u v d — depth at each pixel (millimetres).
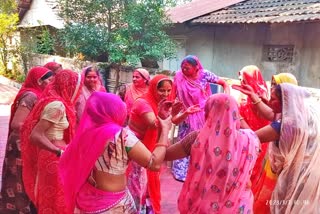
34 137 3039
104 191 2422
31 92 3639
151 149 3555
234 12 10609
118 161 2408
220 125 2393
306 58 8852
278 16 8773
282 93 2844
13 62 16953
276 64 9617
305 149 2773
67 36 10695
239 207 2455
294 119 2760
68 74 3258
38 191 3221
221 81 5320
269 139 2855
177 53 11633
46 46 14969
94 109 2445
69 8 10695
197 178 2465
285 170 2848
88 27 10445
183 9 12375
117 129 2398
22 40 17438
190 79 5148
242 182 2443
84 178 2398
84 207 2426
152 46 9664
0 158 6031
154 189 3812
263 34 9883
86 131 2426
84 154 2400
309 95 2916
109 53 10266
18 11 19266
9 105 11383
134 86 4789
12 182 3645
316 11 8141
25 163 3320
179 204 2629
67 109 3221
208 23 10531
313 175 2807
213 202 2432
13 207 3682
